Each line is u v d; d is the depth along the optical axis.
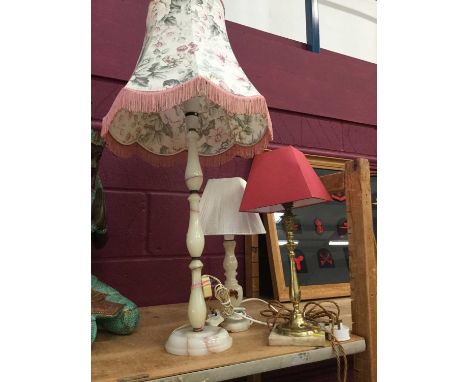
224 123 0.87
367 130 1.54
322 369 1.26
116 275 1.00
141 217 1.04
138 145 0.83
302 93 1.37
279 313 0.76
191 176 0.67
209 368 0.56
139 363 0.57
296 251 1.15
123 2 1.06
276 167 0.71
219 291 0.75
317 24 1.43
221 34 0.66
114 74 1.03
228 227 0.77
